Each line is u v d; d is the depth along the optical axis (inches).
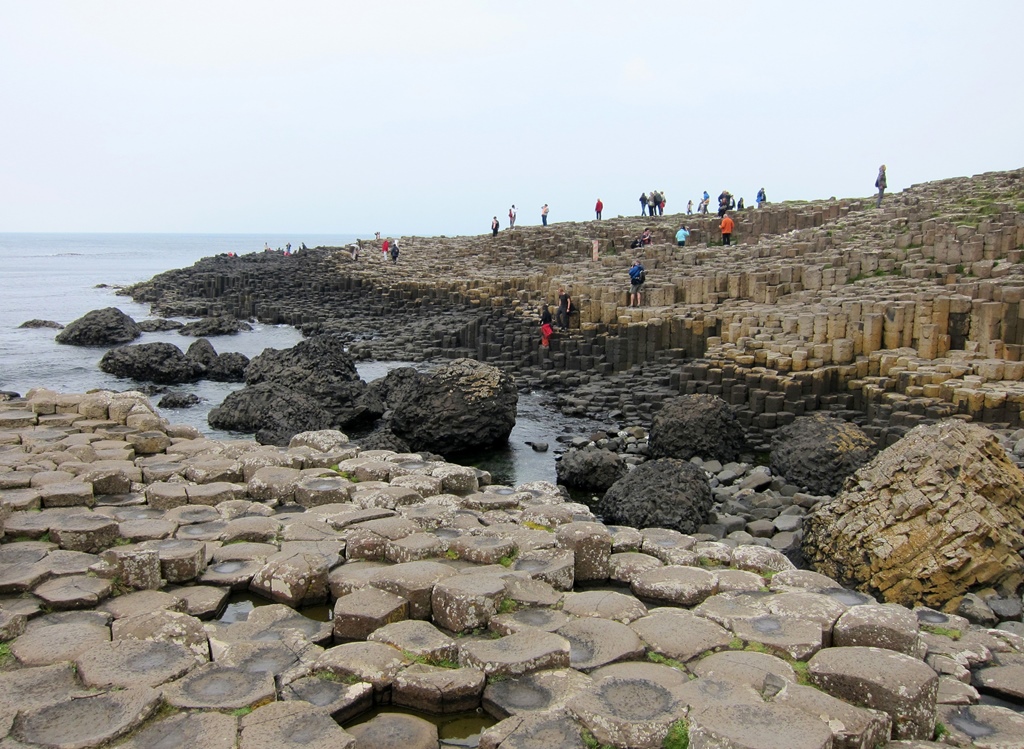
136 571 390.9
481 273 2241.6
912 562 491.2
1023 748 277.9
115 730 259.6
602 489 772.0
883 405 892.6
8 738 256.8
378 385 1112.2
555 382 1290.6
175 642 329.7
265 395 976.9
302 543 452.4
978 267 1160.8
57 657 319.0
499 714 293.9
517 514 518.3
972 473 518.6
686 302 1395.2
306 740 257.3
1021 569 490.3
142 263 6466.5
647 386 1143.0
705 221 2340.1
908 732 276.2
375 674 306.5
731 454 863.1
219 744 254.7
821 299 1223.5
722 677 299.4
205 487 551.5
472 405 894.4
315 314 2121.1
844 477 729.6
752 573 421.1
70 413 736.3
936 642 367.2
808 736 244.1
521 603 370.3
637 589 402.3
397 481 568.4
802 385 970.7
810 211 2138.3
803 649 322.7
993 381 881.5
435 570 392.5
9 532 447.5
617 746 262.8
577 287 1491.1
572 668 318.0
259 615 367.6
